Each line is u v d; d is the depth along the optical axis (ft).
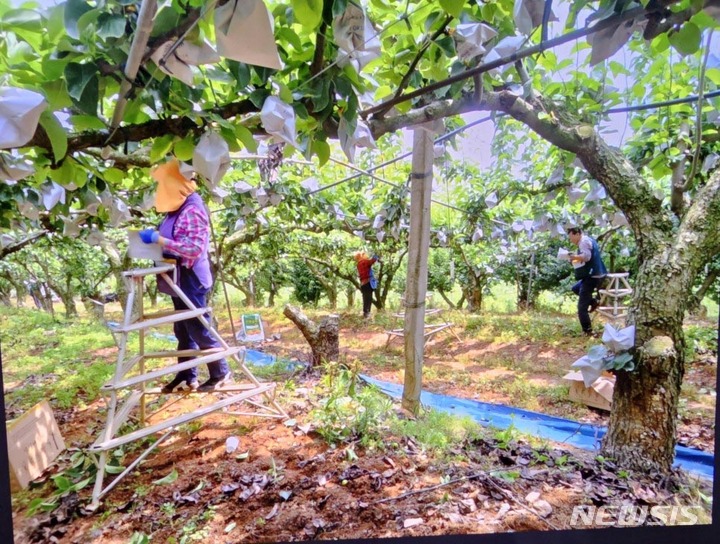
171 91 3.15
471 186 14.70
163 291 6.56
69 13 2.42
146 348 12.91
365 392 7.76
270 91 3.20
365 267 19.61
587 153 5.75
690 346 10.17
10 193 5.39
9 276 18.30
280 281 26.48
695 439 6.79
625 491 5.02
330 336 10.96
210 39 3.14
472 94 4.36
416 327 7.62
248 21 2.19
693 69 5.64
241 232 15.47
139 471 5.77
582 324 13.62
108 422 5.16
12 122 2.30
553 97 5.84
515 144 9.30
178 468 5.75
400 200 13.09
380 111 3.94
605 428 7.57
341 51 3.08
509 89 5.08
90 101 2.74
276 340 16.10
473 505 4.77
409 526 4.45
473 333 16.52
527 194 12.25
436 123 4.50
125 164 5.58
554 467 5.65
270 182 10.80
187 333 7.06
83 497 5.20
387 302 23.90
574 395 9.04
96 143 3.48
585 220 13.93
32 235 8.83
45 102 2.43
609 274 13.02
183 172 3.85
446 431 6.75
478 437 6.58
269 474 5.44
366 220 16.17
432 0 3.21
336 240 22.33
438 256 22.25
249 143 3.53
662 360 5.32
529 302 19.79
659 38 3.53
